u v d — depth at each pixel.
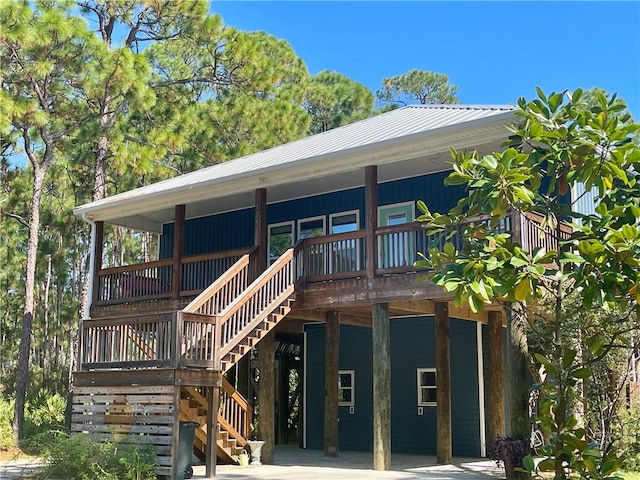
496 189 6.06
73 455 10.91
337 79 44.16
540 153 6.50
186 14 26.20
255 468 13.48
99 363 12.51
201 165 27.73
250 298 13.16
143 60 21.16
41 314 32.44
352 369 18.56
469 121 11.82
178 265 16.70
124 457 10.85
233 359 12.74
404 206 16.45
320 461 14.91
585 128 6.11
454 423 16.72
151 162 23.31
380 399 13.04
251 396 17.84
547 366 5.88
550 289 6.27
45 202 27.66
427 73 48.00
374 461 12.95
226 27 28.33
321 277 14.20
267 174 14.83
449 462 14.27
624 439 10.35
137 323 12.23
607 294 5.32
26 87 20.41
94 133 21.27
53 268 28.88
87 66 20.06
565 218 13.34
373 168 13.67
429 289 12.72
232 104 28.98
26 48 19.08
